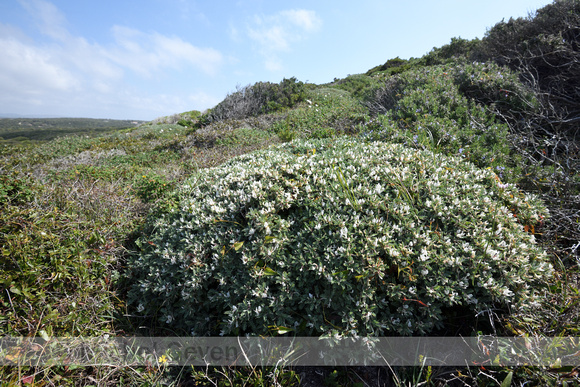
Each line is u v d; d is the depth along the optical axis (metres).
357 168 3.26
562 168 3.71
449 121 5.03
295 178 3.16
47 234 2.74
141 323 2.75
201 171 4.43
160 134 13.37
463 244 2.41
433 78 6.99
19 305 2.29
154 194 4.12
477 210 2.72
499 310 2.35
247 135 8.62
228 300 2.45
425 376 2.14
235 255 2.66
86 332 2.47
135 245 3.45
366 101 9.09
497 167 3.79
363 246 2.41
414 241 2.41
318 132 6.92
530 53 6.32
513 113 5.34
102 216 3.53
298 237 2.61
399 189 2.86
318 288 2.42
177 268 2.76
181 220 3.10
